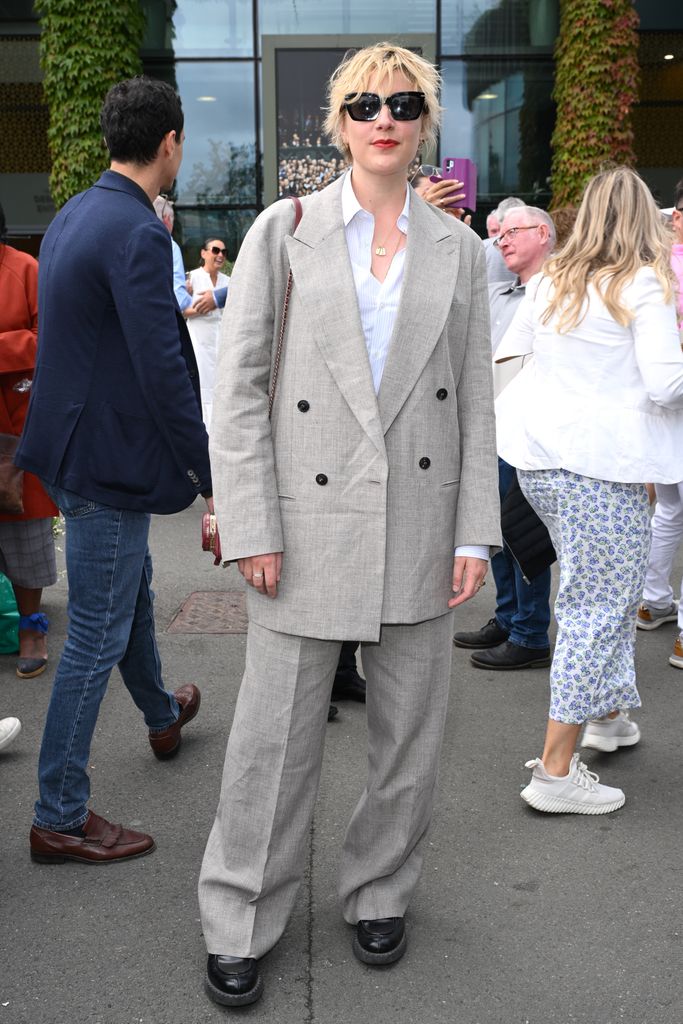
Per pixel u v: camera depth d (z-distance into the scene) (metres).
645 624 4.87
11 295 3.84
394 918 2.42
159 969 2.39
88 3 10.84
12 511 3.93
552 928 2.55
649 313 2.96
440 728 2.36
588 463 3.03
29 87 13.01
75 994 2.30
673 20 12.90
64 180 11.25
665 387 2.93
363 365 2.10
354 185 2.13
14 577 4.21
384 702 2.30
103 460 2.64
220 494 2.15
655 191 13.33
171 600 5.27
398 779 2.34
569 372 3.11
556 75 12.02
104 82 11.01
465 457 2.28
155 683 3.31
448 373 2.20
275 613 2.20
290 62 12.59
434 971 2.38
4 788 3.26
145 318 2.56
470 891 2.72
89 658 2.73
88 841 2.82
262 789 2.25
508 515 3.62
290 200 2.17
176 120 2.74
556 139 12.02
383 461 2.13
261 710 2.24
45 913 2.60
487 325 2.29
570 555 3.12
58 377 2.63
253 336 2.13
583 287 3.04
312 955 2.44
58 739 2.75
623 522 3.07
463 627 4.86
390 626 2.25
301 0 12.53
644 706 3.98
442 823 3.08
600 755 3.56
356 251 2.14
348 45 12.59
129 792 3.22
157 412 2.62
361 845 2.42
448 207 4.05
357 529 2.15
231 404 2.14
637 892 2.71
